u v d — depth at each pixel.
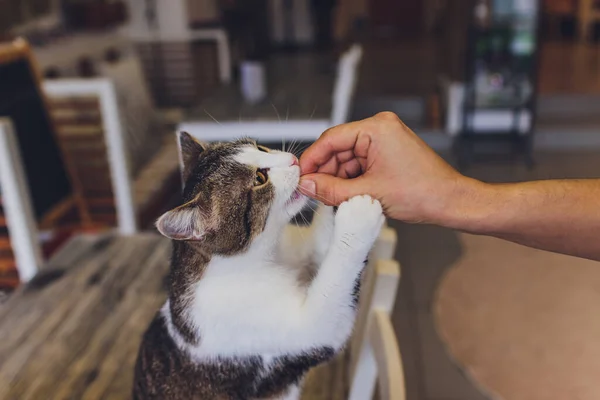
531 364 1.41
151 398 0.61
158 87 2.94
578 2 4.47
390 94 3.25
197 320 0.57
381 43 5.02
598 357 1.42
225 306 0.56
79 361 0.75
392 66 3.97
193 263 0.58
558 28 4.62
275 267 0.59
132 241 1.06
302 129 1.67
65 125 1.61
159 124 2.24
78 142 1.62
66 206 1.52
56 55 2.09
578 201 0.46
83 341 0.78
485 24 2.62
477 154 2.68
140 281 0.92
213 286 0.57
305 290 0.58
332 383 0.71
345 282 0.52
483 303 1.67
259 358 0.58
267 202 0.59
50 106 1.50
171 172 1.90
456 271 1.84
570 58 3.97
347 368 0.73
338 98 1.66
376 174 0.49
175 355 0.60
